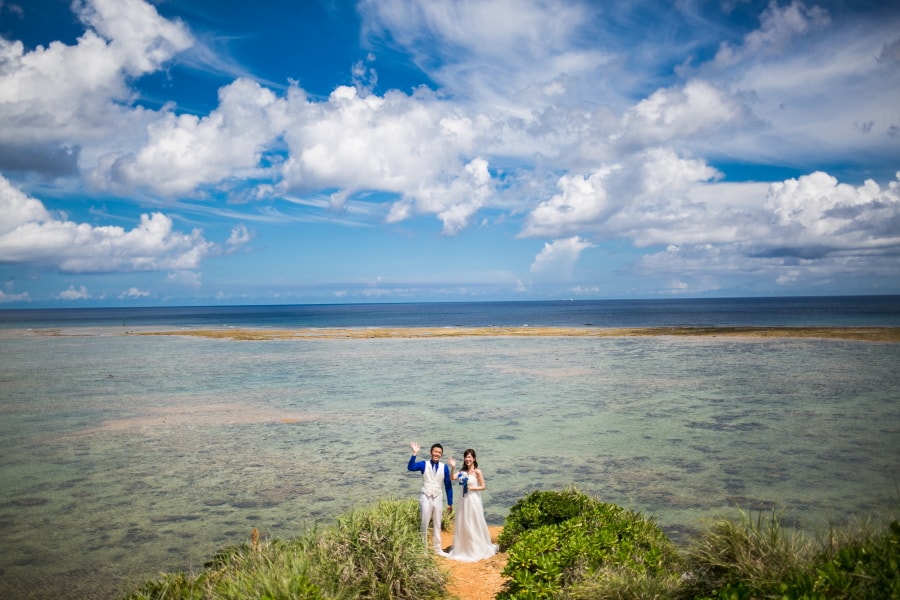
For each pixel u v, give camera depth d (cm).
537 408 2308
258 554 696
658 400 2423
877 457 1490
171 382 3175
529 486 1326
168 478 1431
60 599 827
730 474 1366
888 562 446
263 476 1445
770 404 2266
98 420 2164
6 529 1106
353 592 642
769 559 538
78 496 1298
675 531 1018
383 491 1316
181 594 627
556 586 649
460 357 4450
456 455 1627
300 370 3712
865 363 3472
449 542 976
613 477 1371
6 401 2589
